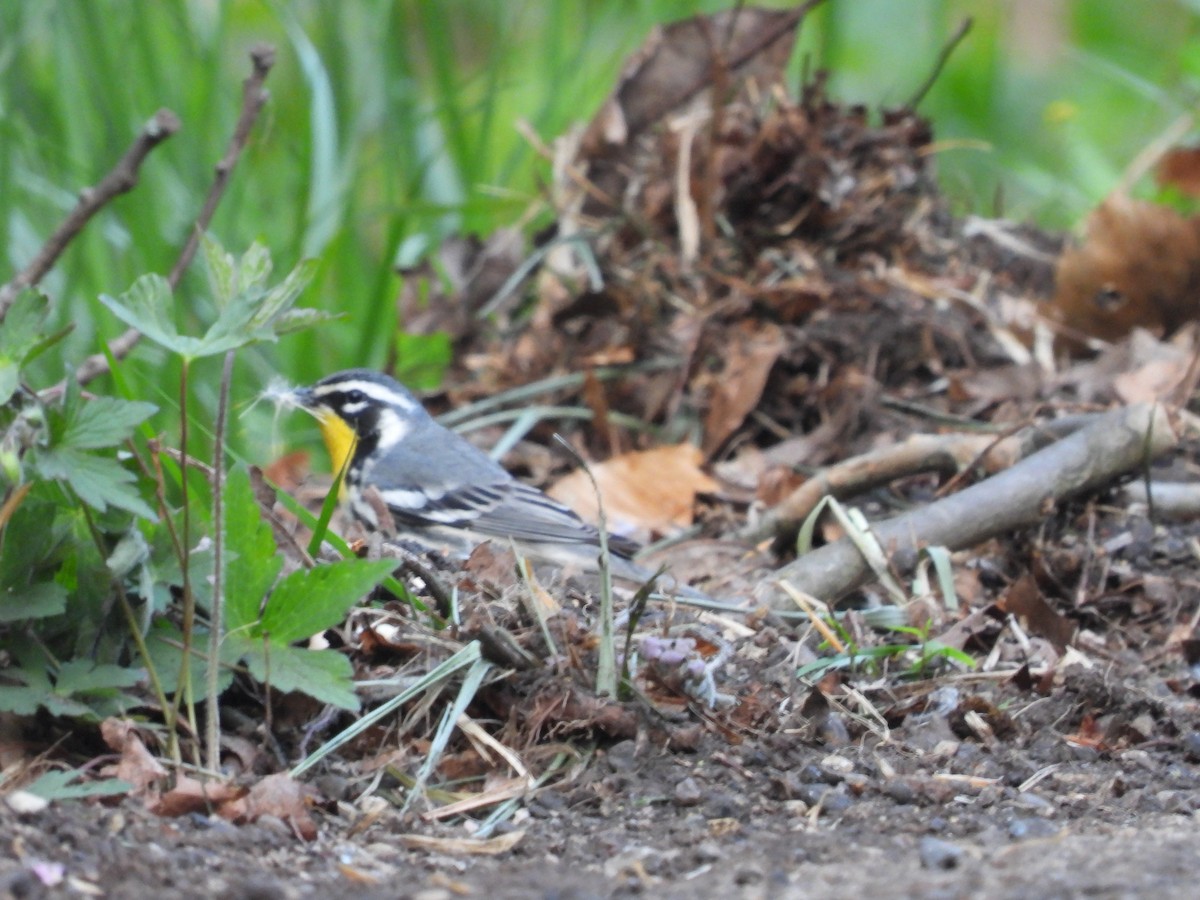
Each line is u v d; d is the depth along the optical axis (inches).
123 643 265.4
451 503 444.1
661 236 542.3
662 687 289.4
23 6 549.0
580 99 629.3
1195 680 346.9
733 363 492.1
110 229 544.1
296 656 259.1
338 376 462.6
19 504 250.4
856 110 555.5
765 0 749.3
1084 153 693.9
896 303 507.5
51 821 223.0
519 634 298.8
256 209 602.5
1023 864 230.4
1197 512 414.9
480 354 550.6
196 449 507.8
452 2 727.7
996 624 357.7
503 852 244.5
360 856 239.1
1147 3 829.2
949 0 793.6
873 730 301.6
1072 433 420.8
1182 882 215.8
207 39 628.7
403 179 635.5
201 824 237.3
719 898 217.9
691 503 454.6
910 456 415.8
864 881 224.4
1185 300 515.5
